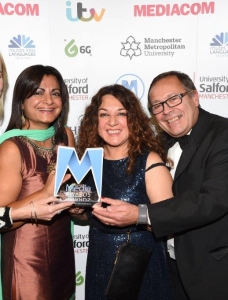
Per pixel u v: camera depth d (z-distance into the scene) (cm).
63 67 250
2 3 242
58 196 150
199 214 148
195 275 162
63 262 178
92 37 249
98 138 173
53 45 248
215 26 248
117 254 157
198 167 161
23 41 246
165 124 177
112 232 162
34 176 163
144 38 250
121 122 162
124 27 249
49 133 175
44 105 170
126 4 247
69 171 160
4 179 157
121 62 252
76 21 247
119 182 162
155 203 151
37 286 168
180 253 166
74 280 189
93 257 168
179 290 191
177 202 150
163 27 249
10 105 249
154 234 153
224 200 150
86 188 153
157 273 163
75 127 255
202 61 252
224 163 154
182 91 171
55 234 173
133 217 150
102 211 148
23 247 166
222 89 255
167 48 251
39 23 246
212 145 159
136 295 157
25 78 169
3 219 151
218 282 161
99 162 155
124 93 164
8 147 160
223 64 252
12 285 167
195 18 248
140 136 164
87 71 252
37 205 149
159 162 161
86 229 269
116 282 155
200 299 162
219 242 161
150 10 248
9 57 247
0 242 174
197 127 170
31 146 165
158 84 175
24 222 164
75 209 168
